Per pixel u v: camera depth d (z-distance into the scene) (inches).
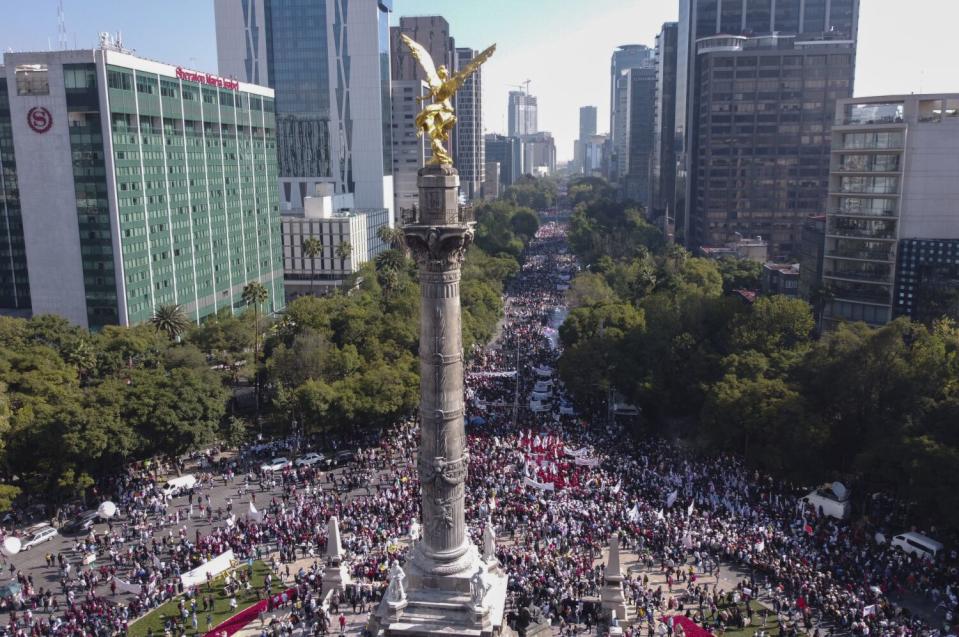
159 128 6318.9
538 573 2812.5
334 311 5846.5
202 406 4141.2
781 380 3922.2
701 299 5147.6
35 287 6013.8
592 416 4852.4
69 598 2839.6
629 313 5570.9
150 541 3358.8
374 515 3442.4
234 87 7637.8
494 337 7165.4
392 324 5477.4
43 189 5831.7
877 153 5502.0
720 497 3538.4
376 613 2445.9
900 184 5378.9
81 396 4001.0
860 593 2659.9
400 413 4532.5
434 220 2297.0
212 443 4601.4
